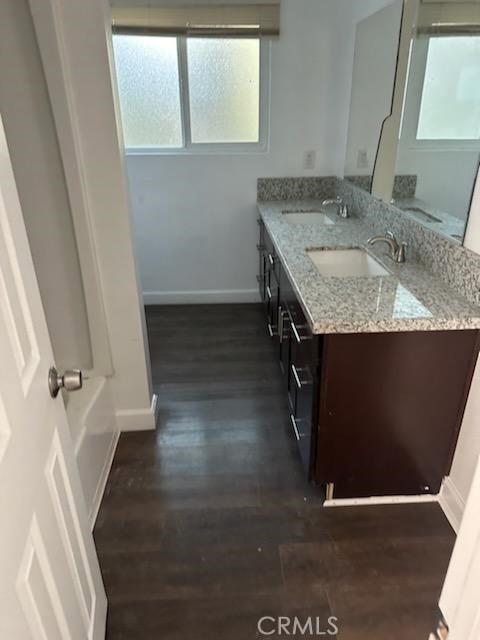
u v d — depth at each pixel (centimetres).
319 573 156
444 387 160
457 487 172
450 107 170
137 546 167
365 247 225
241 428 228
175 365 285
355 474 176
